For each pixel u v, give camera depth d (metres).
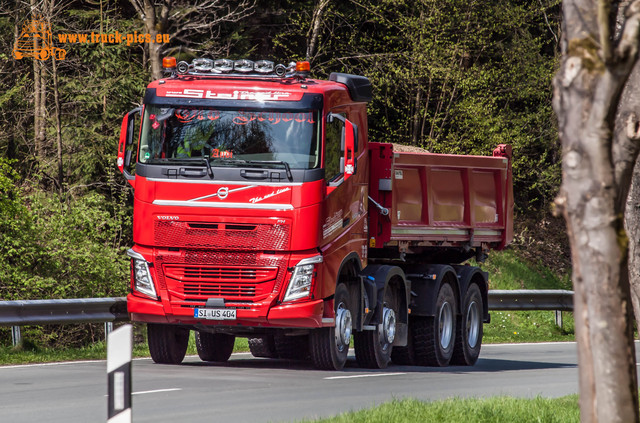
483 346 49.31
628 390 12.17
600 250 12.11
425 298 36.59
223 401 22.83
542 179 79.06
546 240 80.25
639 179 20.20
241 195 29.78
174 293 30.23
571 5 12.26
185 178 30.00
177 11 66.12
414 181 36.22
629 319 12.23
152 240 30.33
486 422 19.42
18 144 71.00
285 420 19.69
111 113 67.38
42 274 53.03
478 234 40.31
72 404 21.92
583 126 12.12
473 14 74.50
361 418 19.05
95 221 55.06
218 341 35.69
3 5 72.19
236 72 30.80
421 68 71.31
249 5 72.69
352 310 32.38
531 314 62.69
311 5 75.94
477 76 73.38
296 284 29.66
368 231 34.53
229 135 30.03
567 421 19.61
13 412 20.67
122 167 30.81
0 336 51.81
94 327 56.16
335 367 31.62
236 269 29.94
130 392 11.43
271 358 39.03
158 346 32.44
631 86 16.61
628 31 11.86
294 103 29.92
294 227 29.58
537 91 78.31
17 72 72.44
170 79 30.86
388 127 75.19
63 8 69.69
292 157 29.72
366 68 76.31
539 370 35.38
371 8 76.00
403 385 27.86
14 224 51.44
